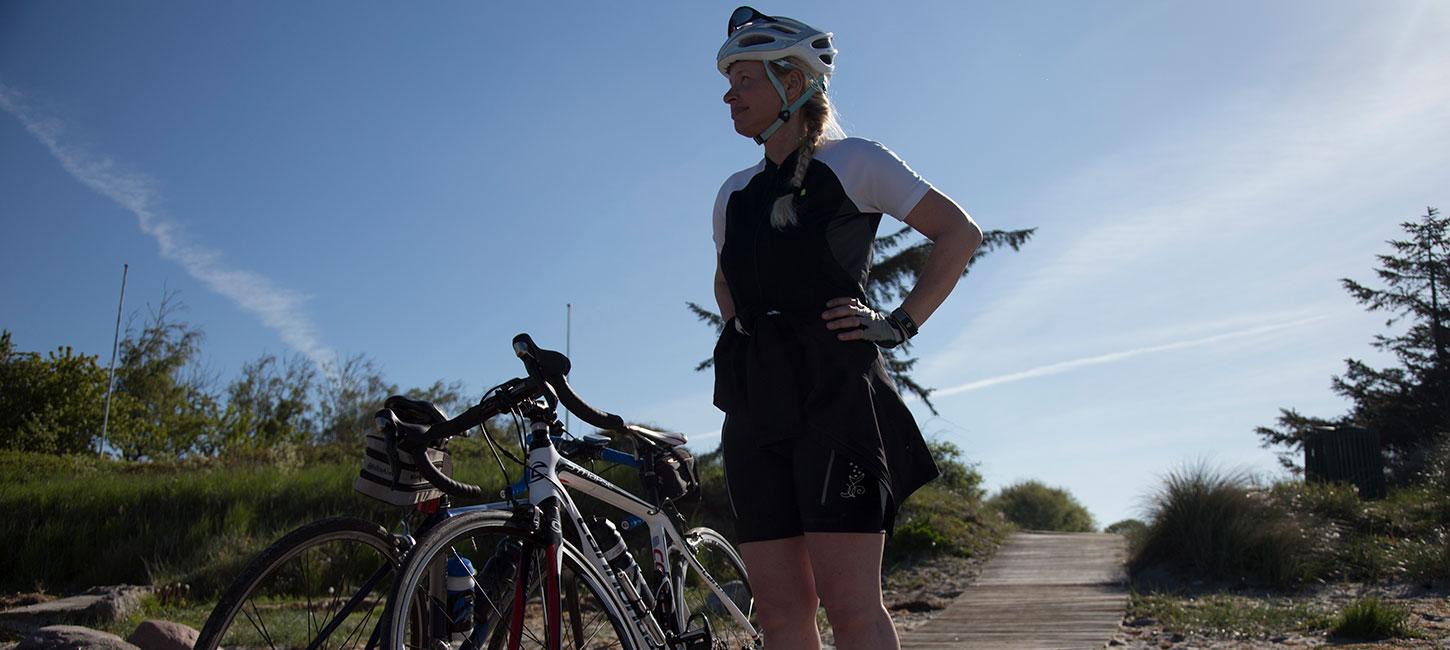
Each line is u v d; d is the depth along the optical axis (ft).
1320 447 46.75
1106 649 18.75
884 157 6.86
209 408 107.34
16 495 43.57
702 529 11.02
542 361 7.75
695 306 62.34
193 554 38.65
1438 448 49.24
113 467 66.44
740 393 7.14
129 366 106.22
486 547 8.34
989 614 24.20
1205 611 22.62
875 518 6.64
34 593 35.76
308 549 8.02
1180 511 32.17
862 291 6.99
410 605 6.99
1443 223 106.83
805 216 6.84
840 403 6.61
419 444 7.73
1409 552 29.76
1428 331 106.32
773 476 7.01
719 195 7.86
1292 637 19.30
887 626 6.61
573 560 8.27
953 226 6.81
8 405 96.32
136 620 25.84
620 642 8.59
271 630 8.55
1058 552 38.47
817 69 7.16
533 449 8.16
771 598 7.12
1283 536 30.35
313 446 77.51
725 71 7.39
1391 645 17.80
